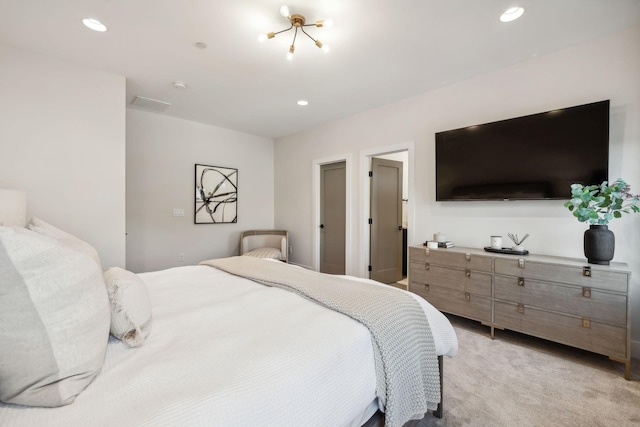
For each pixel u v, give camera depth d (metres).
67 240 1.21
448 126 3.14
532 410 1.58
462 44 2.36
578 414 1.54
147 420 0.63
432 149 3.28
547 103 2.52
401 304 1.35
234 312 1.27
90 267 0.86
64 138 2.63
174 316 1.23
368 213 4.05
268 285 1.72
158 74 2.89
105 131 2.82
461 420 1.50
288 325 1.13
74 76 2.67
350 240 4.18
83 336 0.76
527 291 2.28
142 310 1.05
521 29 2.16
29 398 0.66
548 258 2.34
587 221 2.17
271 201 5.46
